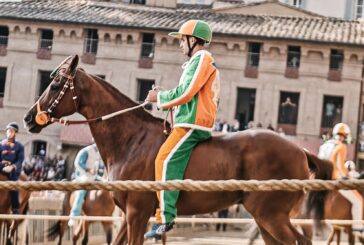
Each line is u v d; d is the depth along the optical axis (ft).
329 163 29.66
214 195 27.94
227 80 146.72
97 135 29.66
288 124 146.30
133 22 149.07
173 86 147.95
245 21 153.79
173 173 27.50
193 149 28.02
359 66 144.56
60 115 29.73
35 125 29.89
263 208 27.71
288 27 151.02
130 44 149.18
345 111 144.66
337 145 44.80
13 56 151.94
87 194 52.75
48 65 151.02
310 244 27.63
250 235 45.68
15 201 47.75
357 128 144.25
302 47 145.28
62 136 146.00
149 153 28.43
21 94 151.23
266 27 150.20
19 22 151.23
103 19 150.51
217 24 150.61
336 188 16.56
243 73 146.51
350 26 154.20
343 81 144.97
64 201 55.98
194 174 27.63
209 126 28.02
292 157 27.99
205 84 28.17
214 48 147.33
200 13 158.10
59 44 150.71
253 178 27.63
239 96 148.66
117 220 50.44
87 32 150.71
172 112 29.17
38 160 134.41
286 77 146.00
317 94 145.48
